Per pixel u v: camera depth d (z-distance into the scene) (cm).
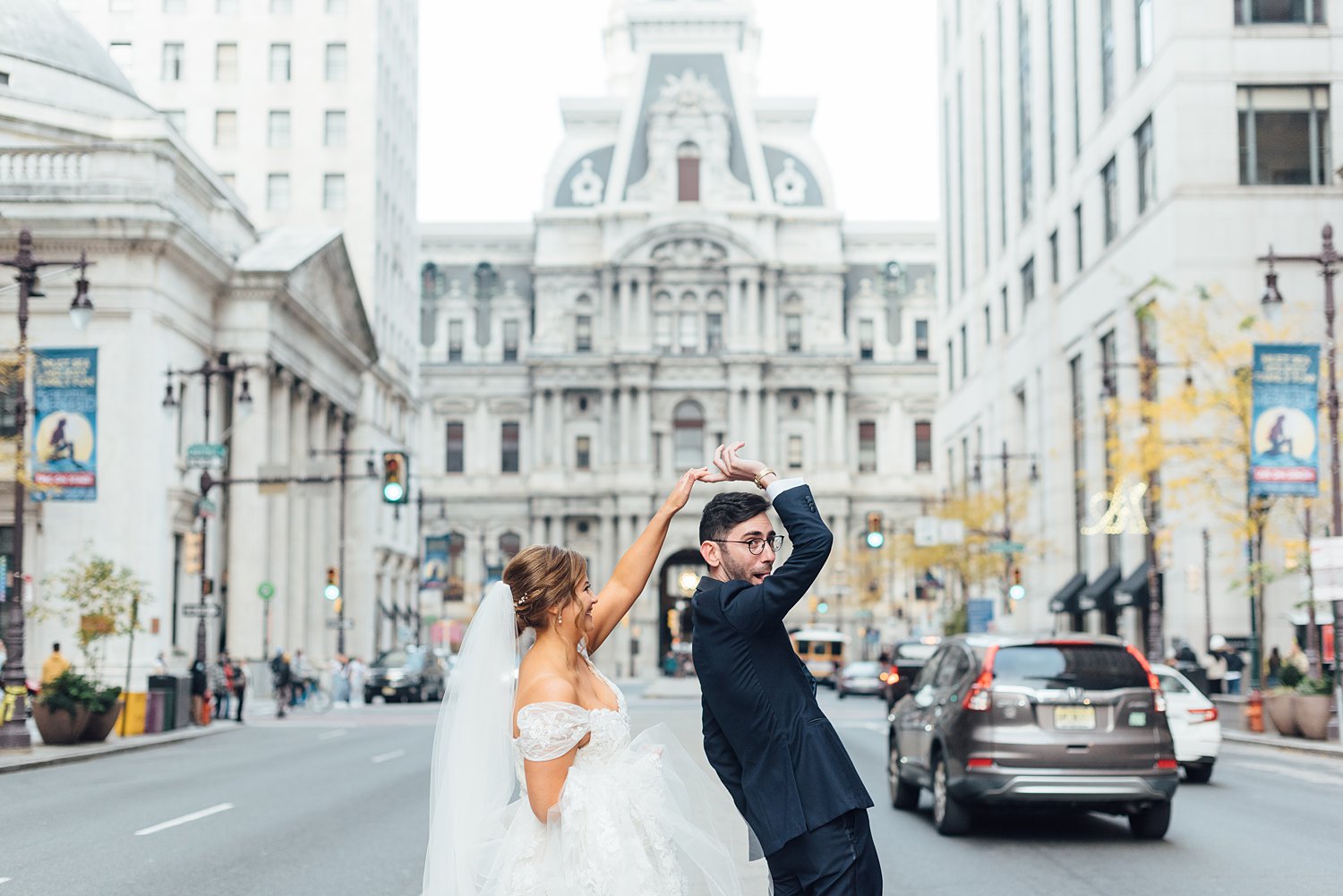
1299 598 4022
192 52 7212
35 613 3303
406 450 8538
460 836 534
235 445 5431
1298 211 4219
